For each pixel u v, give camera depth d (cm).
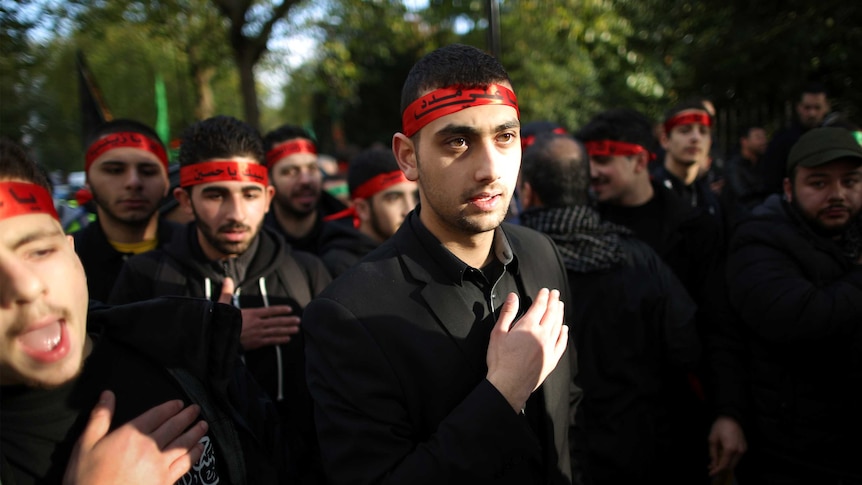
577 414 176
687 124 388
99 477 108
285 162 345
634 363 217
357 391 133
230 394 147
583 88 1225
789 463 218
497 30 411
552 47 1162
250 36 771
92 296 260
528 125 364
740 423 230
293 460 187
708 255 289
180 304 138
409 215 155
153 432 118
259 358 221
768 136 564
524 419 130
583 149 237
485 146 130
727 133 601
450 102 129
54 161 2069
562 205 229
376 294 140
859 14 486
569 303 170
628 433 212
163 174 277
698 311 255
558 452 152
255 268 228
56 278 109
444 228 143
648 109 798
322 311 142
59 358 109
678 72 670
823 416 212
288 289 231
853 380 206
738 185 492
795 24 493
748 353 234
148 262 224
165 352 132
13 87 566
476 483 122
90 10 667
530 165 236
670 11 614
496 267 150
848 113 541
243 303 223
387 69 1712
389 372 135
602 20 767
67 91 1388
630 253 229
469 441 122
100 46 1266
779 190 385
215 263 222
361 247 290
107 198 264
